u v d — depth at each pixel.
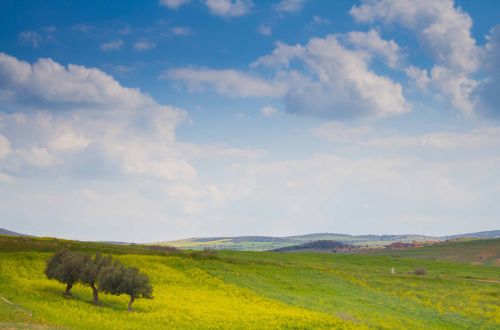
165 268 84.12
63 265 57.06
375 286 91.19
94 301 56.75
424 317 69.62
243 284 79.88
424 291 89.94
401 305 76.56
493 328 66.94
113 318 49.22
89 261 57.97
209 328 50.69
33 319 41.78
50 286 61.62
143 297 56.19
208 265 90.50
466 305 80.38
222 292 72.56
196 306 60.97
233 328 51.47
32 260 76.69
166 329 47.22
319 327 55.19
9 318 40.81
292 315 59.53
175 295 66.88
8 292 54.56
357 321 61.12
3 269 68.62
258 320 55.91
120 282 55.12
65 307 50.69
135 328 45.78
